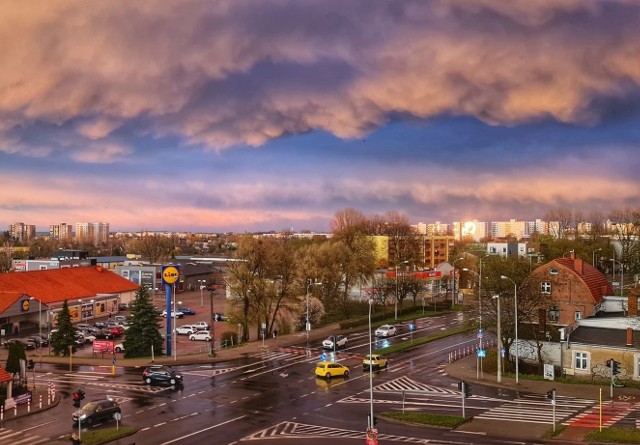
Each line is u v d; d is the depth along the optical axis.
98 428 45.00
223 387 60.03
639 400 53.97
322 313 110.06
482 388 59.88
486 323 70.12
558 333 68.94
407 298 157.25
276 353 80.88
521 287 69.44
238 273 92.06
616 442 40.06
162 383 61.34
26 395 54.25
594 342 64.62
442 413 49.50
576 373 64.88
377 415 48.47
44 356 81.75
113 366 68.06
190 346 91.12
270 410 50.56
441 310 131.50
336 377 64.88
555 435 42.19
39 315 105.00
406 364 72.88
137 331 81.38
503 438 41.78
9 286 112.25
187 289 181.38
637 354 61.47
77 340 90.19
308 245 138.12
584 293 85.25
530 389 59.09
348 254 122.94
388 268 166.38
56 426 46.34
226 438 42.22
